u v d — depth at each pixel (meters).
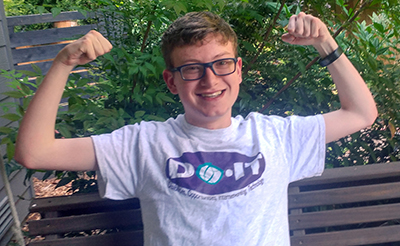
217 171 1.00
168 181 0.98
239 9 1.57
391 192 1.34
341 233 1.36
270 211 1.02
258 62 1.70
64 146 0.94
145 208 1.02
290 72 1.67
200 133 1.03
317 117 1.12
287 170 1.07
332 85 1.77
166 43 1.00
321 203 1.34
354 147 1.68
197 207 0.97
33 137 0.86
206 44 0.94
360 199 1.34
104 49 0.86
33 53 3.47
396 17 1.37
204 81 0.95
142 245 1.29
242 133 1.07
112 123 1.31
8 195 1.06
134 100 1.57
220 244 0.96
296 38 1.07
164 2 1.25
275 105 1.70
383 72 1.68
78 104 1.29
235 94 1.00
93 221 1.27
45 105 0.86
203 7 1.49
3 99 2.14
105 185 1.00
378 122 1.69
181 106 1.64
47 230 1.25
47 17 3.20
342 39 1.58
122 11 1.62
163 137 1.04
